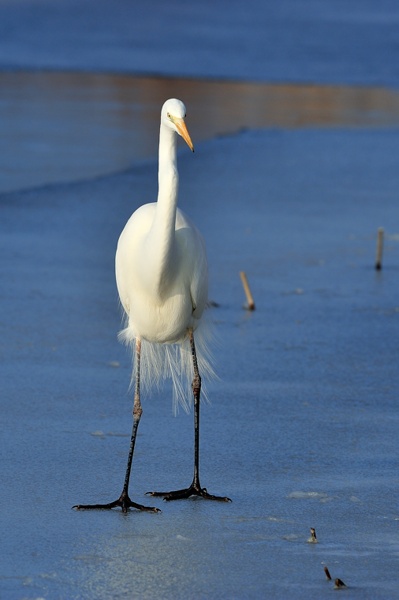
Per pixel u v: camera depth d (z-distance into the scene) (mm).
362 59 52219
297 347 13148
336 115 35312
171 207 8398
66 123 31188
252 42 58594
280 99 38688
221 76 44969
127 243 8945
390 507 8484
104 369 12148
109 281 16203
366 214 21344
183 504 8562
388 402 11227
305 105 37344
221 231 19641
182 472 9266
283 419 10609
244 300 15305
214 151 27891
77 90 38750
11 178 23625
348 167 26250
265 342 13312
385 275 16906
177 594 6934
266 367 12312
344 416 10742
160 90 39719
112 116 32844
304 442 9984
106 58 50031
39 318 14109
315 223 20469
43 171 24469
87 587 7004
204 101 37438
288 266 17297
